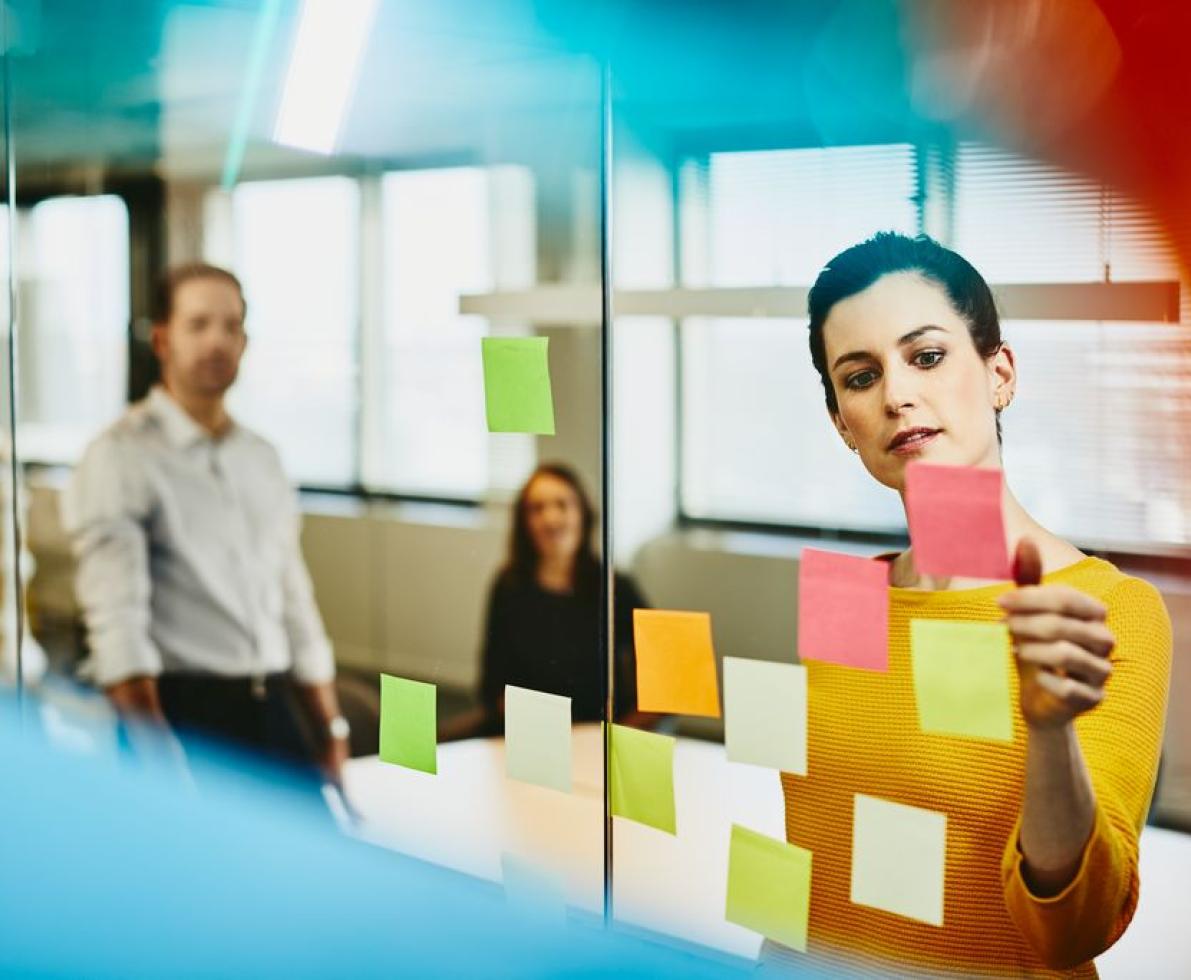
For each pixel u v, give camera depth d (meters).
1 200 3.18
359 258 3.69
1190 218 2.40
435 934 2.05
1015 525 1.23
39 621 3.20
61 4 3.12
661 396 3.59
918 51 2.63
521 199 3.55
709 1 2.88
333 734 2.79
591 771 3.14
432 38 3.22
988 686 1.13
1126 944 2.30
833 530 3.45
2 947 2.10
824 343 1.35
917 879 1.18
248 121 3.40
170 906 2.19
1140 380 2.53
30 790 2.58
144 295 3.38
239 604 2.69
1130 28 2.38
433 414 3.86
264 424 3.72
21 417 3.28
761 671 1.31
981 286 1.28
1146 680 1.09
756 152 3.08
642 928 2.04
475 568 3.86
